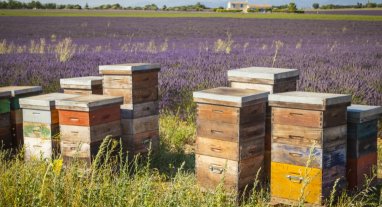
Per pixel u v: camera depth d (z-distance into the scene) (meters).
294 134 4.87
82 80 6.89
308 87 10.73
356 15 75.75
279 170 5.02
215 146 5.30
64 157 6.02
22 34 36.53
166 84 11.38
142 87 6.65
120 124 6.26
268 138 5.54
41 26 46.19
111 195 4.40
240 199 5.18
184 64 16.02
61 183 4.48
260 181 5.43
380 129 8.87
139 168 6.33
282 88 5.72
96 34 37.75
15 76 13.14
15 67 15.38
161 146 7.48
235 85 5.95
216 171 5.32
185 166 6.79
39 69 14.71
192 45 27.81
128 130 6.58
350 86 10.73
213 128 5.30
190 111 10.14
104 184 4.60
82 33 38.50
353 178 5.25
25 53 21.48
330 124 4.77
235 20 60.56
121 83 6.55
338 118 4.86
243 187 5.23
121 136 6.30
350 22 55.59
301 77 12.01
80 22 53.75
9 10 94.31
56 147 6.31
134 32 40.34
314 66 15.40
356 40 31.83
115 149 6.18
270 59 17.83
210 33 39.72
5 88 7.23
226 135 5.20
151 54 20.39
